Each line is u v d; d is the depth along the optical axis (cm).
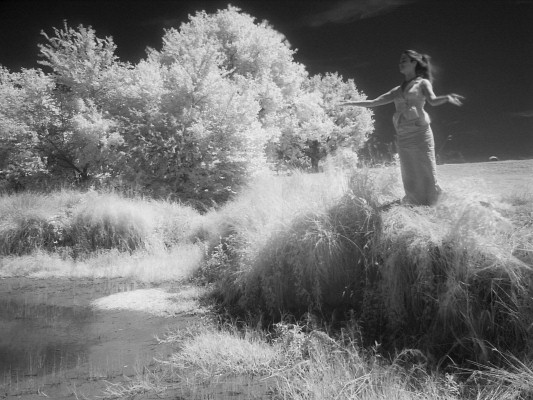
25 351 516
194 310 666
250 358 471
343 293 558
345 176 699
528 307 443
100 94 1922
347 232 588
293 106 3073
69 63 1894
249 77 2608
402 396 369
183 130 1734
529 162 1532
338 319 550
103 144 1753
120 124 1823
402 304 508
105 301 739
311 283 587
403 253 517
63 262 1027
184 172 1730
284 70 3047
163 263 976
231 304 678
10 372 455
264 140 1925
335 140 3638
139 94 1833
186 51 2017
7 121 1800
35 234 1127
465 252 481
